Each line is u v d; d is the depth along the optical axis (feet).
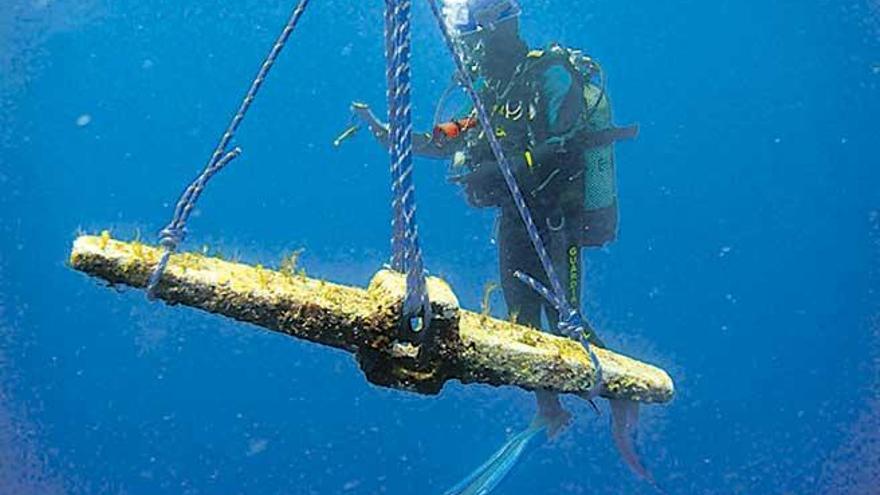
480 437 49.62
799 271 68.74
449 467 50.26
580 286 21.40
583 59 20.92
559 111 20.52
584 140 20.68
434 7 10.12
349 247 83.25
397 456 51.49
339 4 101.30
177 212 10.27
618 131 20.89
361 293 11.39
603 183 21.02
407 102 10.05
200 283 10.44
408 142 10.10
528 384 11.43
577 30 109.91
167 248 10.27
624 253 64.39
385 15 10.11
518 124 20.53
